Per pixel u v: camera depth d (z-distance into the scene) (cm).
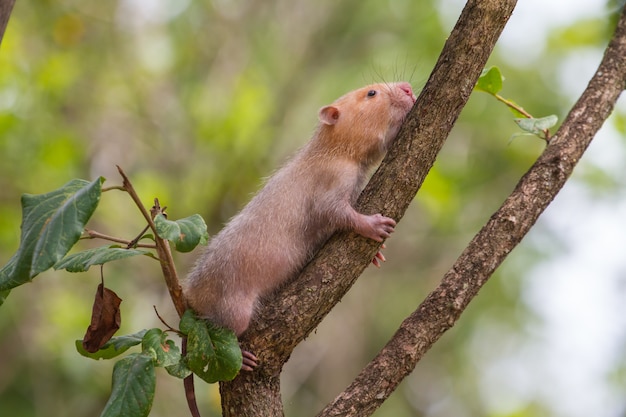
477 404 1995
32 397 1587
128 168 1686
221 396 638
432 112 614
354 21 1938
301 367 1795
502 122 1816
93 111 1684
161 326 1460
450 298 618
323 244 711
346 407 605
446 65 611
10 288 524
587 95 682
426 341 615
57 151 1494
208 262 712
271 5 1927
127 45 1727
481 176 1842
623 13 717
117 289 1491
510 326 1970
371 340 1953
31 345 1506
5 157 1480
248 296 700
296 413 1822
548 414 1822
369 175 780
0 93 1510
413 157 618
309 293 620
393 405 2048
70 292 1480
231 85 1744
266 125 1697
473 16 605
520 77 1828
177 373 589
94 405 1516
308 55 1916
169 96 1733
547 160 649
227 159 1594
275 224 714
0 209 1460
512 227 627
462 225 1848
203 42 1811
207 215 1602
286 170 746
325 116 756
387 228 621
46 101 1537
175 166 1659
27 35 1598
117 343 604
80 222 512
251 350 620
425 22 1877
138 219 1517
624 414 1662
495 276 1930
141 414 551
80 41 1664
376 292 1956
